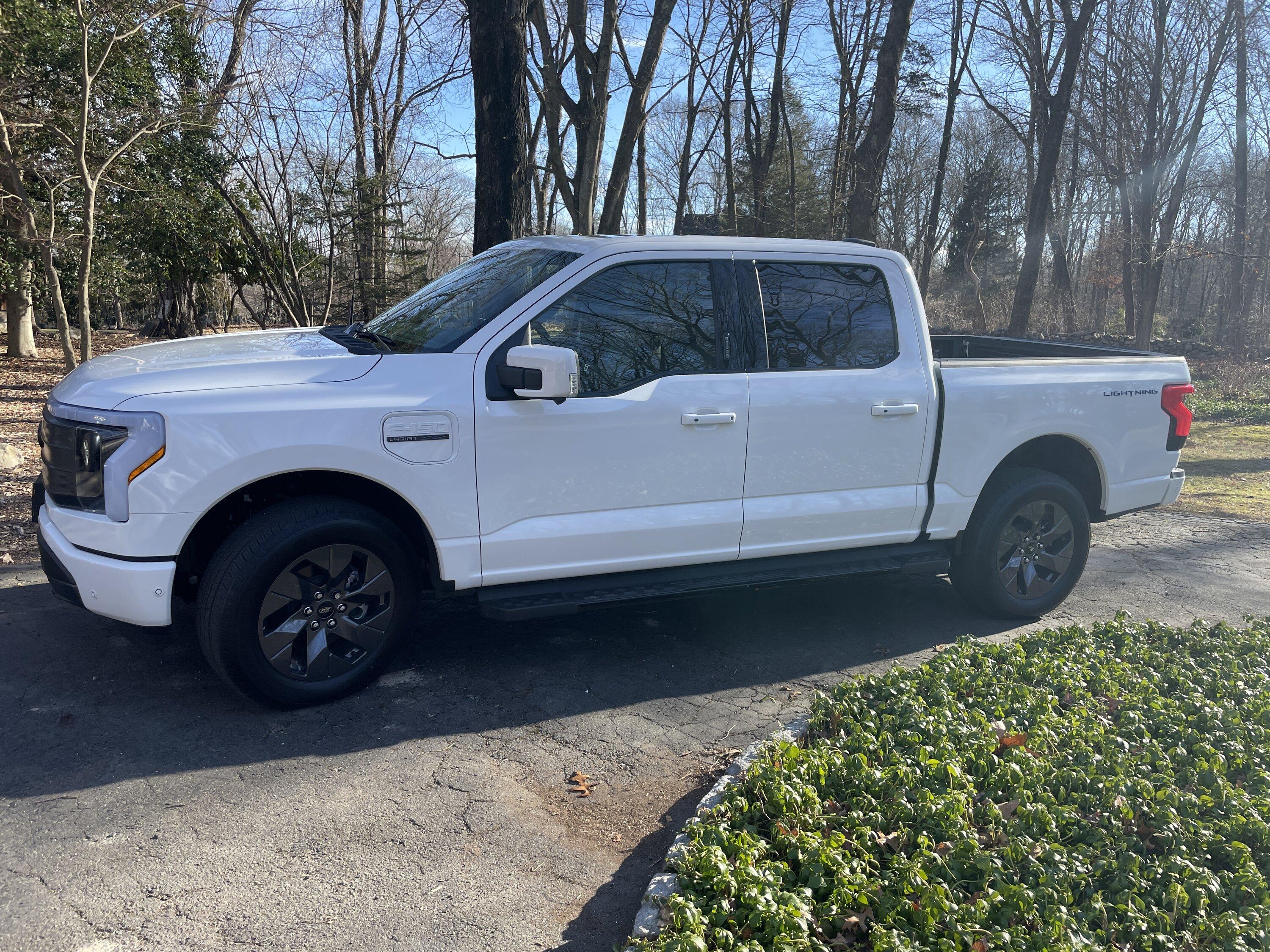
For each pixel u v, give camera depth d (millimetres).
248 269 19375
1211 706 3953
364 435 3916
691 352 4629
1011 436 5410
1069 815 3047
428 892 2885
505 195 8578
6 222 16516
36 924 2641
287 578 3879
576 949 2664
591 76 10633
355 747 3773
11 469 8875
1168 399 5980
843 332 5027
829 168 34031
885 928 2508
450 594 4320
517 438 4215
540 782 3594
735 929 2469
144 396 3699
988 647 4562
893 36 13547
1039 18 30469
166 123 15367
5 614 4992
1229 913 2650
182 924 2676
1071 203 37812
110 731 3797
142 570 3668
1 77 13758
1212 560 7543
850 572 5055
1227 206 38156
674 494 4594
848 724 3662
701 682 4625
